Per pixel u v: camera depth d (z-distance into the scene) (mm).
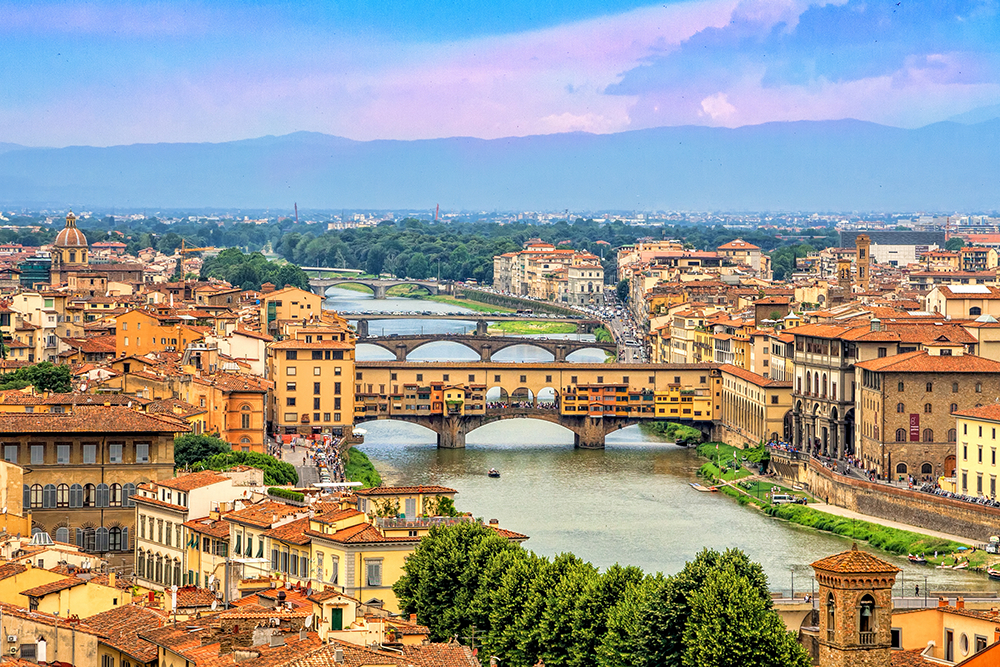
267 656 148875
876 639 167000
